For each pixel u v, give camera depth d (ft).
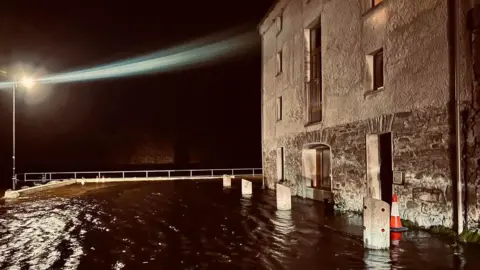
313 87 55.67
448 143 30.63
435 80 31.94
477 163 28.04
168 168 171.83
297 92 59.82
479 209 27.84
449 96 30.60
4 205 62.03
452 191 30.17
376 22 39.58
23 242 34.30
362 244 29.60
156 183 104.22
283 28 66.44
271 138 73.82
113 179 113.50
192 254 28.68
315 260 25.90
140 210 52.60
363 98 41.65
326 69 49.88
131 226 40.78
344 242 30.45
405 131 35.14
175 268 25.39
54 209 55.93
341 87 46.21
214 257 27.66
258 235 34.24
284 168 65.77
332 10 48.42
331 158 48.62
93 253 29.89
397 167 36.11
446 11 30.91
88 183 107.96
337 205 47.09
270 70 74.74
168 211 50.96
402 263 24.23
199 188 86.28
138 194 75.15
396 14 36.55
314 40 56.39
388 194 42.52
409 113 34.71
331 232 34.30
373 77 41.37
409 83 34.78
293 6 61.52
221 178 120.98
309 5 55.26
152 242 33.04
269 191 71.92
